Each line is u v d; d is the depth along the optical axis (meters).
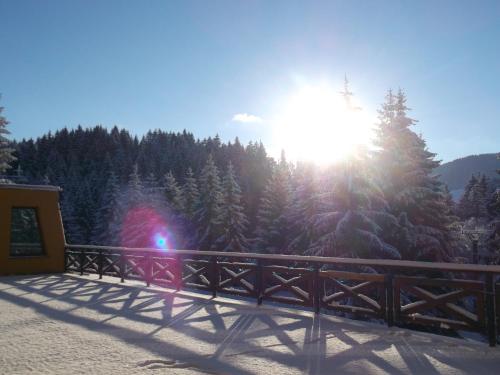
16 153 108.19
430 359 4.68
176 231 43.88
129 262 11.79
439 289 16.77
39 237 15.11
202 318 6.97
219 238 38.97
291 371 4.36
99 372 4.34
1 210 14.19
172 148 123.50
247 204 59.16
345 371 4.34
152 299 8.91
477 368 4.38
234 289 8.55
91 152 118.06
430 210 21.53
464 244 23.89
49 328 6.35
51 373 4.31
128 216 45.06
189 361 4.71
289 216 31.19
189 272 9.68
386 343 5.33
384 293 6.27
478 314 5.30
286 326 6.32
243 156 119.06
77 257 14.55
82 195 62.34
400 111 23.33
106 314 7.38
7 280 12.56
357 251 18.83
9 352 5.09
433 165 24.00
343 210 19.86
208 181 40.50
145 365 4.59
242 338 5.69
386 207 20.42
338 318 6.73
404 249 19.67
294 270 7.48
